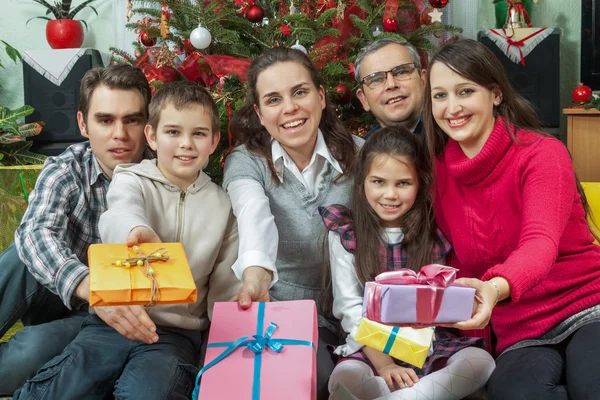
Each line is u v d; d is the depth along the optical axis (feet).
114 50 8.68
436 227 5.30
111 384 4.53
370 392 4.59
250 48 8.31
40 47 11.56
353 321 4.95
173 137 4.84
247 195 5.09
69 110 10.37
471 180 4.79
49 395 4.35
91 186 5.41
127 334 4.14
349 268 5.18
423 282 3.72
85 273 4.50
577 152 9.63
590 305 4.46
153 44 8.56
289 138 5.34
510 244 4.76
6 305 5.32
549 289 4.53
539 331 4.56
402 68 6.40
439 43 9.42
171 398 4.26
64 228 5.09
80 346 4.57
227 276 5.08
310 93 5.33
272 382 3.77
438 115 4.80
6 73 11.55
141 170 4.99
